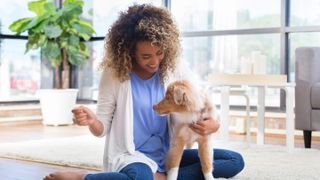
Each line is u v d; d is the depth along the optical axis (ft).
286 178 7.13
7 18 16.96
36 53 17.80
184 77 5.78
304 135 11.09
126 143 5.36
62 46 16.61
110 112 5.57
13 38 16.99
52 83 18.19
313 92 10.76
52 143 11.39
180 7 16.03
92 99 18.31
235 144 11.03
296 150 10.27
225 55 15.12
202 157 5.50
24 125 16.14
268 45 14.40
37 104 17.22
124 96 5.45
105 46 5.53
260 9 14.60
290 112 9.87
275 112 13.75
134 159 5.22
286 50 14.07
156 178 5.32
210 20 15.47
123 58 5.34
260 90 10.85
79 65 17.43
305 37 13.83
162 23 5.28
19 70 17.26
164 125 5.70
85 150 10.19
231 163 6.36
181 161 6.03
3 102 16.55
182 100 5.08
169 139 5.68
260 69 10.72
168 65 5.60
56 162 8.77
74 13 16.58
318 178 7.16
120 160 5.23
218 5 15.29
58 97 16.12
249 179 6.98
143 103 5.56
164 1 16.19
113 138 5.49
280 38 14.12
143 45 5.11
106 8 17.94
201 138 5.43
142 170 4.99
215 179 6.30
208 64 15.44
